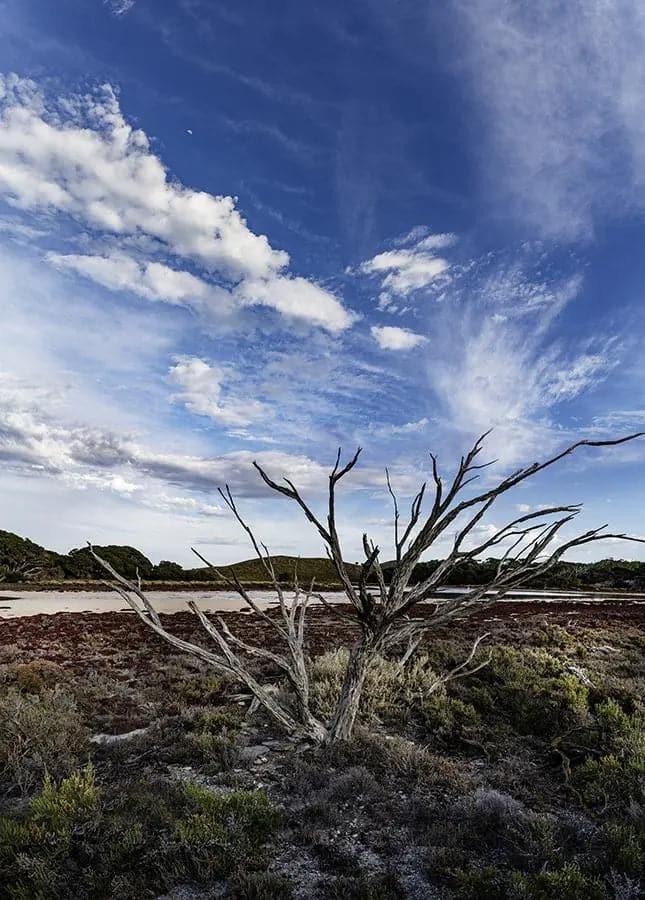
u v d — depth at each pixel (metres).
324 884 4.27
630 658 13.37
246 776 6.50
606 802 5.59
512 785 6.25
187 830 4.64
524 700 8.91
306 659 12.48
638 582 50.84
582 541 7.59
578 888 4.06
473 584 41.94
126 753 7.20
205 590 47.12
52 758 6.68
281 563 72.81
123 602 35.31
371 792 5.89
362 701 9.20
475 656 12.14
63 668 12.99
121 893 4.04
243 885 4.15
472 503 7.74
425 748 7.33
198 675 11.94
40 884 4.05
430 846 4.87
